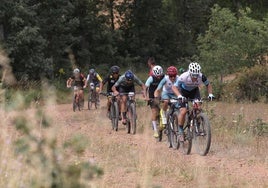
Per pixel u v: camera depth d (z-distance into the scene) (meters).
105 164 16.62
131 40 96.00
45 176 5.96
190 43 101.81
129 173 16.16
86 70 79.62
